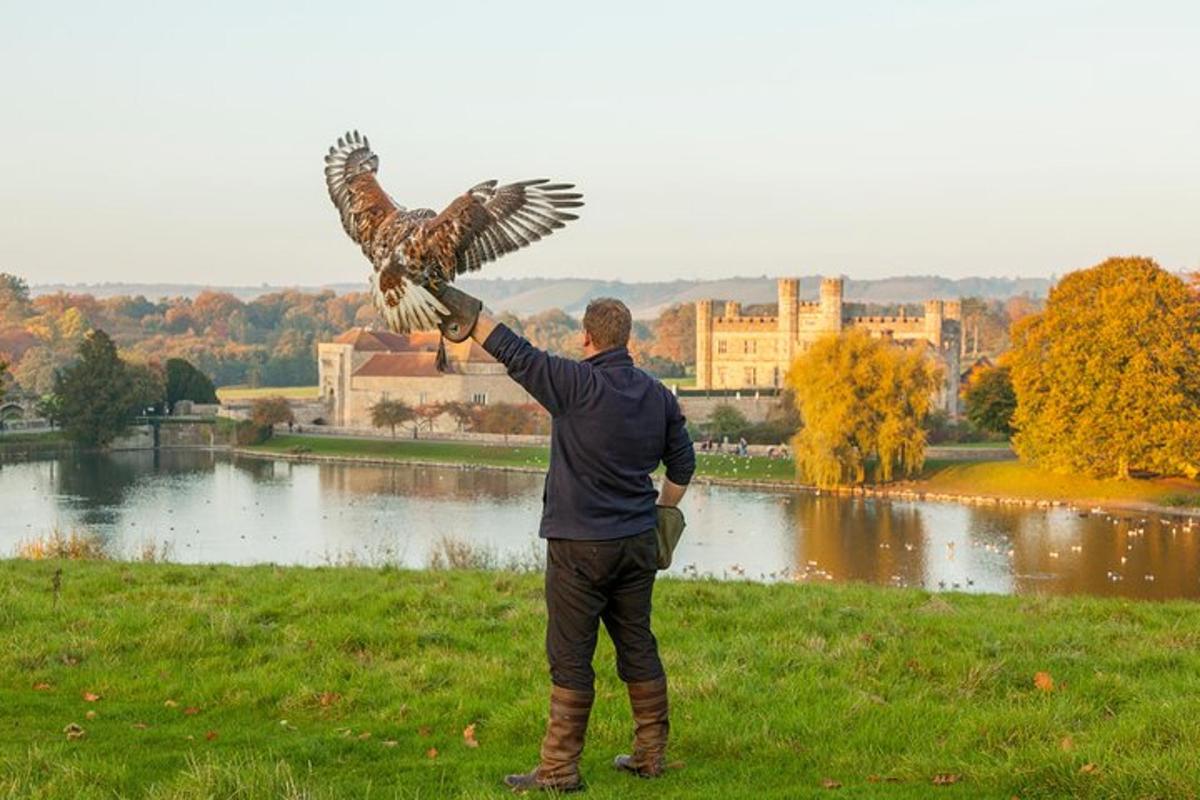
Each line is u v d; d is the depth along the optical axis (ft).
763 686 41.68
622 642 31.73
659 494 31.35
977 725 36.50
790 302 604.49
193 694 42.24
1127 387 281.13
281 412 524.11
